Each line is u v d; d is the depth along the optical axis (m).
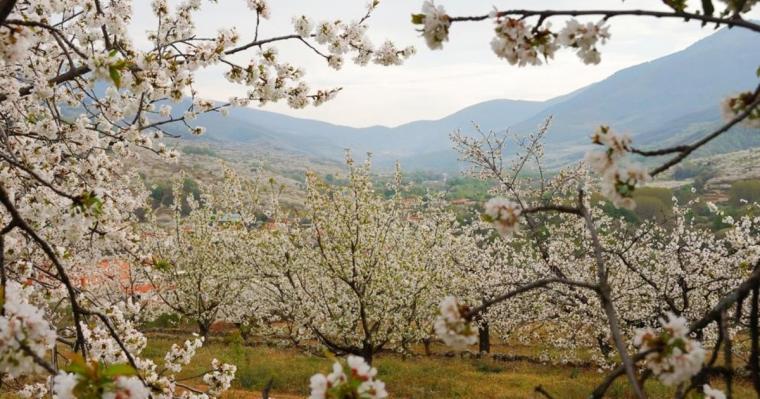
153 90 5.14
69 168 5.35
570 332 16.94
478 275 18.36
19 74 5.95
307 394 13.69
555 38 2.30
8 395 6.71
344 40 5.95
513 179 15.70
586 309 14.94
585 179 15.18
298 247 15.69
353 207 14.34
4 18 2.57
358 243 14.32
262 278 16.62
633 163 2.08
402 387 14.42
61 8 5.52
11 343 1.88
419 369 16.30
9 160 2.77
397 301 14.50
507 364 18.11
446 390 14.11
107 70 3.05
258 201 18.50
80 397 1.86
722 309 1.74
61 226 4.38
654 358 1.72
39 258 5.76
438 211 16.39
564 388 13.85
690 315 13.62
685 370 1.69
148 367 4.92
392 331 14.81
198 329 26.75
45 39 5.25
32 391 5.39
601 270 1.84
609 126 2.13
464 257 18.28
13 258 4.46
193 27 6.59
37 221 4.45
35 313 1.95
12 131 5.02
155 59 4.77
